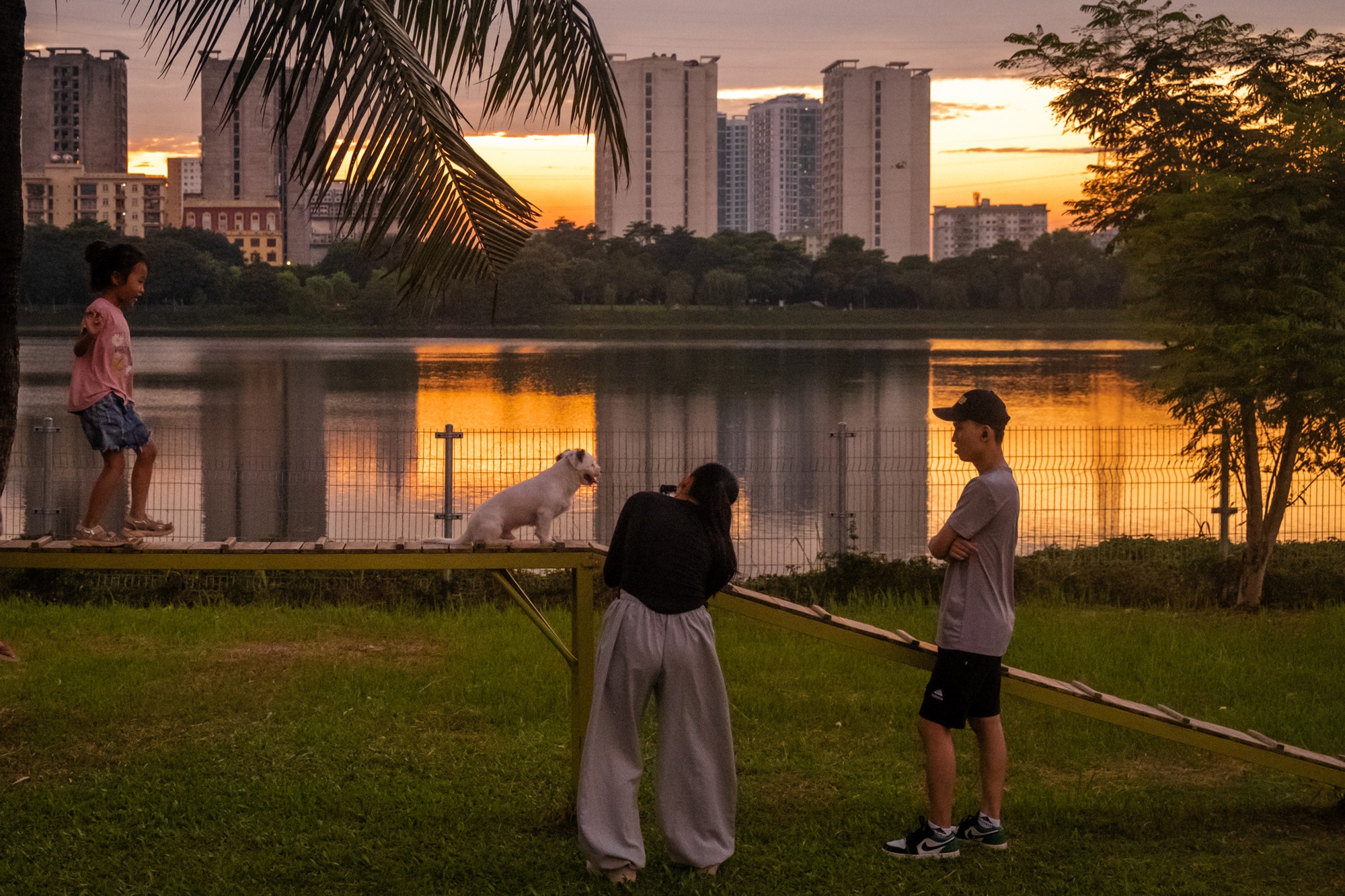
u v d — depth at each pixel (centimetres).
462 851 477
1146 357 6931
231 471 1736
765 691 729
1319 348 1030
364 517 1534
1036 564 1181
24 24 564
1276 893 446
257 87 15125
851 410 3616
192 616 934
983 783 481
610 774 436
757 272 15038
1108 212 1287
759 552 1370
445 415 3316
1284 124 1127
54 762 585
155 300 12838
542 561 490
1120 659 832
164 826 498
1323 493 1775
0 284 570
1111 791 566
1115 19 1202
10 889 435
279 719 661
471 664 773
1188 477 1914
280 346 8169
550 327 12431
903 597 1077
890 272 15612
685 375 5247
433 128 452
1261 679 780
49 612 933
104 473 503
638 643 432
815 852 477
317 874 453
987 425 465
